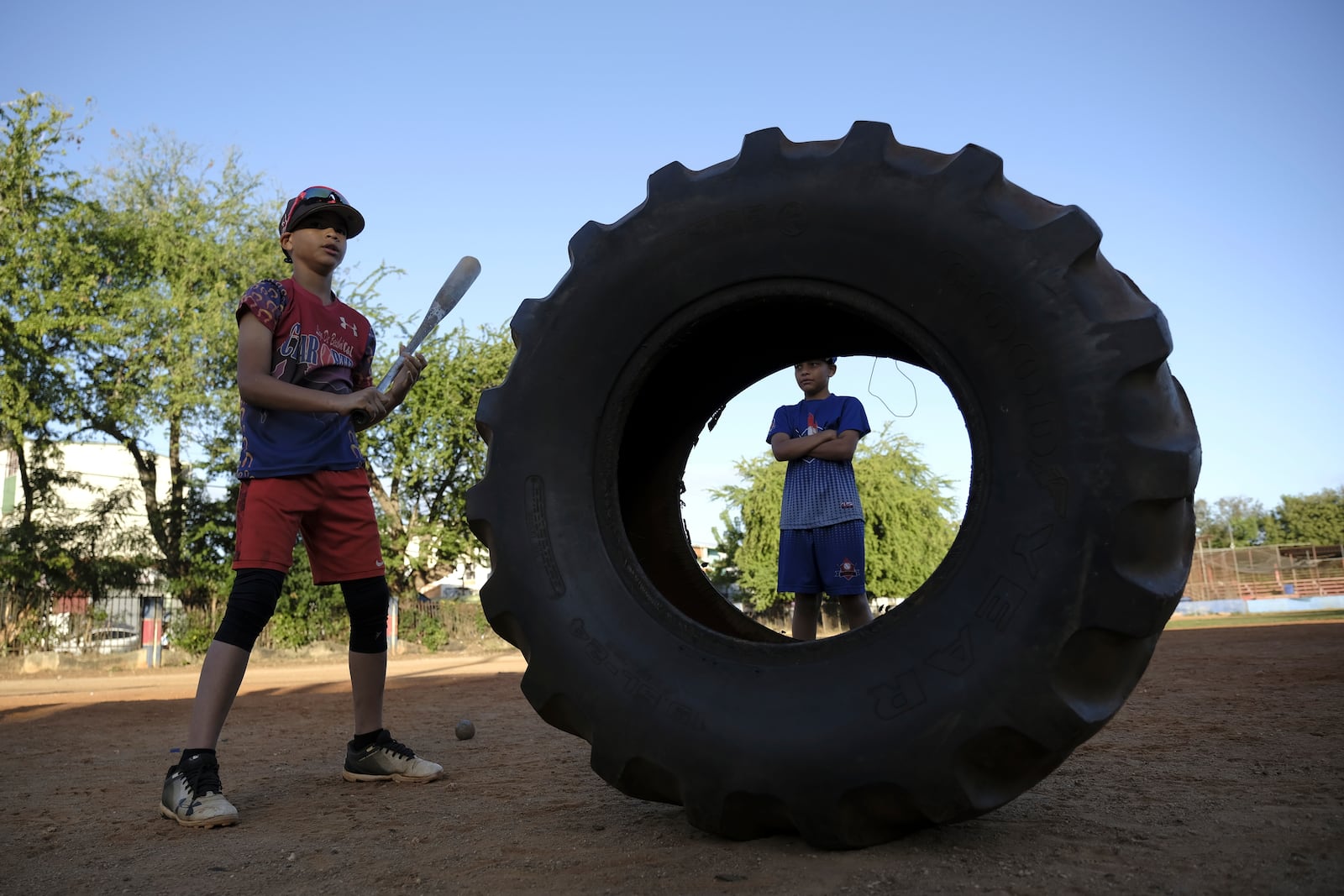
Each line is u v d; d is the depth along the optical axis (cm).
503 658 1939
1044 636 181
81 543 1977
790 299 226
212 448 2161
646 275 235
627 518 285
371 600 331
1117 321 187
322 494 318
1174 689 497
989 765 188
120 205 2456
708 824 205
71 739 477
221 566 2075
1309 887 170
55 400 2003
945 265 205
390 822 264
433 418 2353
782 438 412
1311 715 384
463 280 351
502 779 327
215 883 209
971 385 201
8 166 2014
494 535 232
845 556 402
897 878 183
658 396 270
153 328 2144
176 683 1296
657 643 217
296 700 684
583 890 188
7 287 1980
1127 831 213
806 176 223
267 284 318
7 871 225
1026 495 189
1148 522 182
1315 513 7762
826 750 192
